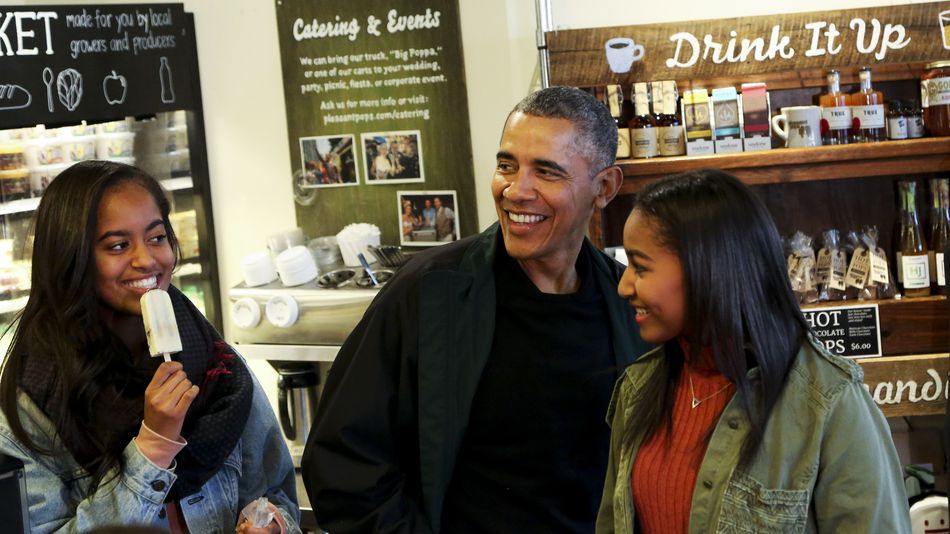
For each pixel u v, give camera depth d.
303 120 3.85
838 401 1.50
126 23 3.24
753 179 3.12
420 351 1.93
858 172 3.11
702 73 3.17
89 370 1.89
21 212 3.32
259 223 3.94
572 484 1.96
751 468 1.53
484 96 3.71
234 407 2.07
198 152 3.85
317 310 3.27
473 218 3.77
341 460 1.93
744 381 1.53
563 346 1.96
